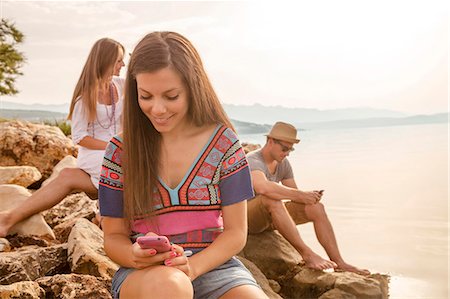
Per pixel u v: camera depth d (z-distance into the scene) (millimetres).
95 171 3924
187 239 2219
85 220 3760
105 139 4078
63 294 2887
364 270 4469
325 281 4207
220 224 2285
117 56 4090
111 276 3254
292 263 4547
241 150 2307
